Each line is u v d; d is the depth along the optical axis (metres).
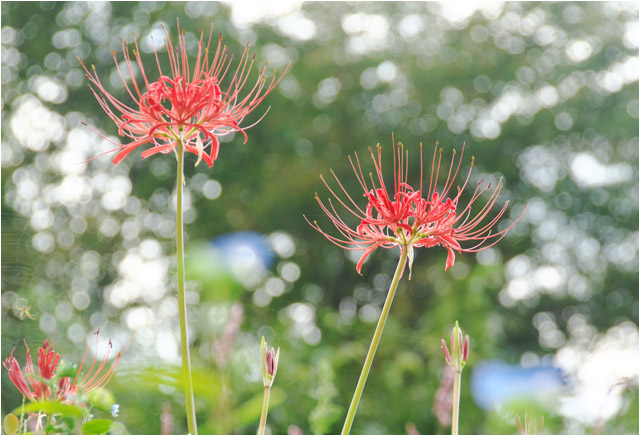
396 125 17.05
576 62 18.42
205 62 3.03
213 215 15.31
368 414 9.45
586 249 18.45
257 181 15.78
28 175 14.28
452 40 18.31
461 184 16.41
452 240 2.95
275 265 15.15
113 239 12.59
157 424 5.67
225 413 3.77
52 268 10.27
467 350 2.82
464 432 8.94
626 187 18.53
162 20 15.38
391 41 18.23
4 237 9.87
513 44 18.52
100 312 9.75
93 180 14.59
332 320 11.07
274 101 16.34
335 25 18.08
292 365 8.50
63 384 2.81
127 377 3.26
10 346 7.26
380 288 16.30
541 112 17.80
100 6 15.89
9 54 15.58
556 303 17.81
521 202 17.42
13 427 2.51
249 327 9.45
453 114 17.52
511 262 17.12
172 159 15.16
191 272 3.75
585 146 18.30
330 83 17.62
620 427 6.19
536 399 3.63
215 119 2.98
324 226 15.58
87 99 15.30
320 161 16.27
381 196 2.96
